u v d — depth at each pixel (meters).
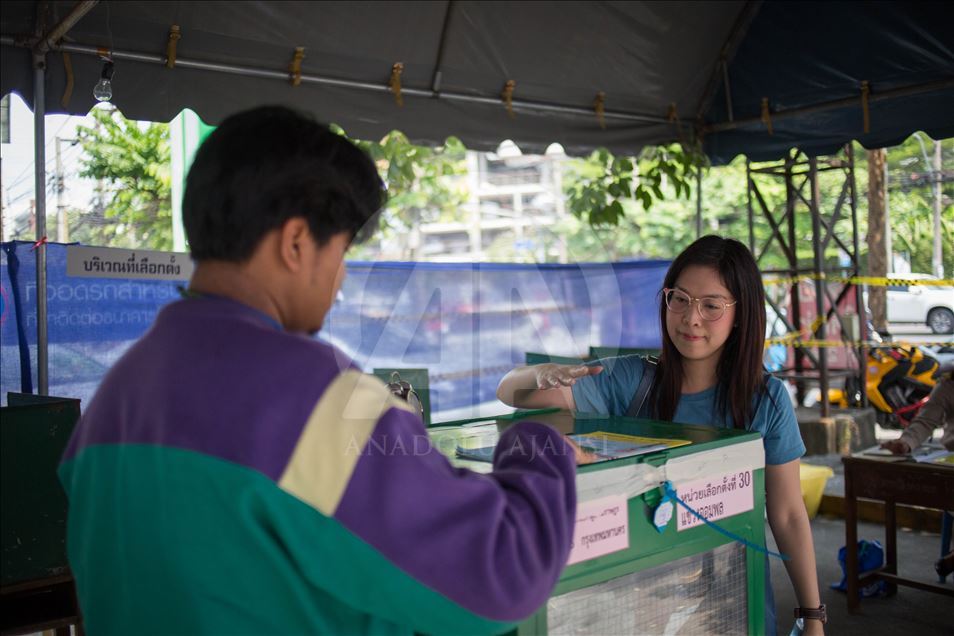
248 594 0.92
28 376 3.49
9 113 5.06
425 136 4.46
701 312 2.04
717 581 1.52
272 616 0.93
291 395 0.91
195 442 0.90
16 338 3.48
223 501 0.88
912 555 4.35
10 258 3.45
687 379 2.18
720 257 2.07
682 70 5.12
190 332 0.97
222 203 0.98
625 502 1.32
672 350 2.18
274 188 0.98
